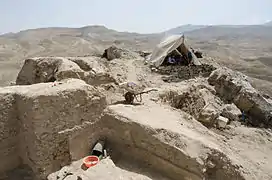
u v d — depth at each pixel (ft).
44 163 17.28
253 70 90.22
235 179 16.92
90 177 15.40
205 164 16.48
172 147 17.15
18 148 19.16
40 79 31.30
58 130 17.76
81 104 19.02
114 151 19.69
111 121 20.34
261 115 38.83
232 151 21.90
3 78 63.41
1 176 18.16
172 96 32.55
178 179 16.85
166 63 56.54
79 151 19.15
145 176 16.94
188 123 22.82
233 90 42.11
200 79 47.39
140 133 18.60
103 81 30.94
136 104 25.50
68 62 29.86
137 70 51.55
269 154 28.19
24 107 17.40
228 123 35.94
